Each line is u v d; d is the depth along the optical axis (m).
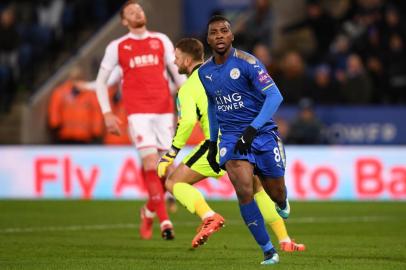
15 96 77.81
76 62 72.94
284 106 65.94
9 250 33.25
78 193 61.56
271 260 28.09
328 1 79.81
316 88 66.44
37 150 62.25
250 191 27.72
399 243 35.59
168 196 52.31
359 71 66.06
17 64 78.31
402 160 59.25
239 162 27.75
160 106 38.69
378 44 69.25
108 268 27.69
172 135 39.03
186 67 34.22
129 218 48.06
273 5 75.81
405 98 67.81
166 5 75.94
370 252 32.03
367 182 59.56
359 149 59.62
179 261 29.42
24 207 54.81
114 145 63.41
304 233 40.16
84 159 61.50
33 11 80.81
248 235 39.34
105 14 79.81
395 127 65.44
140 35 38.75
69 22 80.00
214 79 28.11
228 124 28.27
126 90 38.72
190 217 49.09
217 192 60.06
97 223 45.31
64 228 42.72
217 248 33.78
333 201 58.78
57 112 66.94
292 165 60.06
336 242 36.00
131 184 60.81
